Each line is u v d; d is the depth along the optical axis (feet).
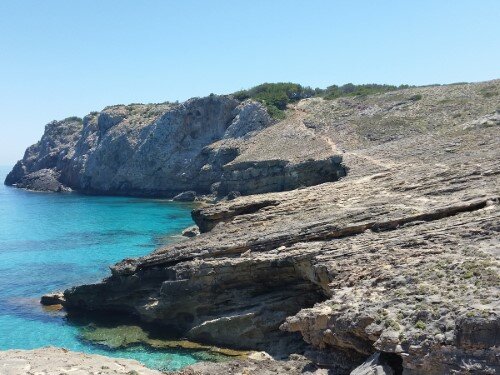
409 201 110.32
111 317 124.47
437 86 327.26
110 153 395.34
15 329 117.60
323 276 90.48
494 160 124.16
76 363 74.43
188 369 79.36
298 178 247.09
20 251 197.16
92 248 198.08
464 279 66.69
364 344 67.77
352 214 107.76
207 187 335.67
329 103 349.00
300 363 77.20
